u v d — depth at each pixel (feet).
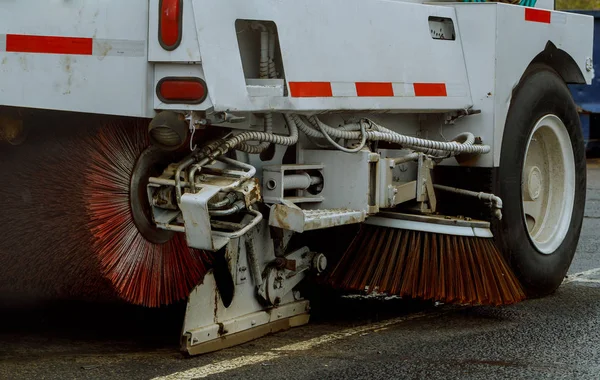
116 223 14.66
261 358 15.61
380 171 17.38
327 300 20.42
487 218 19.61
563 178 22.39
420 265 18.39
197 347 15.49
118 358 15.49
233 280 16.06
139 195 14.94
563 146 22.22
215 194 14.37
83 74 14.17
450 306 20.27
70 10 14.20
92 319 18.11
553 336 17.78
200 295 15.55
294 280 17.40
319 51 15.99
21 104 14.32
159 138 14.19
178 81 13.97
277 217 15.93
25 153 15.28
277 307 17.29
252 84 15.05
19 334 16.97
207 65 13.93
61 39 14.21
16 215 15.51
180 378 14.42
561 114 21.77
